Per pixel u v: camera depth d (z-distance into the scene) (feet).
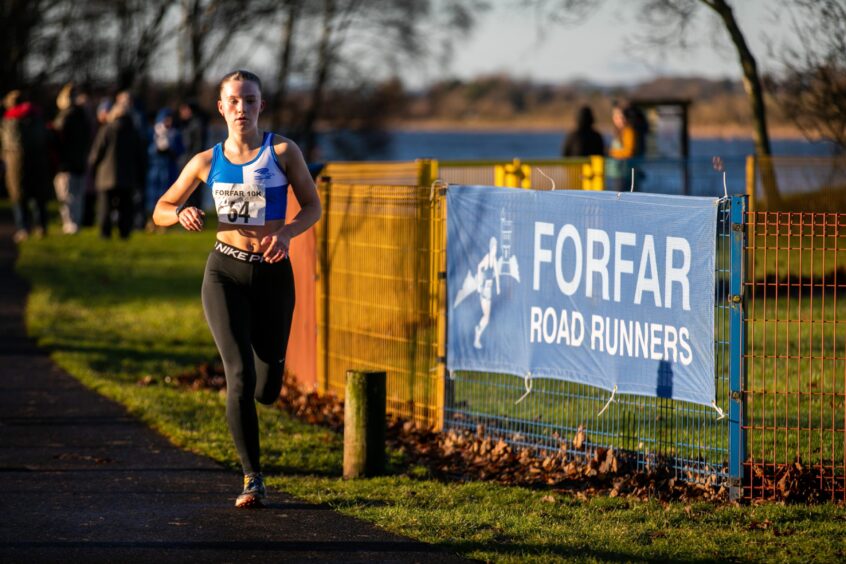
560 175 85.71
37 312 101.30
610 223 49.24
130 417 62.03
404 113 307.17
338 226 67.51
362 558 37.81
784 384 63.77
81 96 168.96
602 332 49.93
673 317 46.91
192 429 58.65
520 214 53.57
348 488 47.73
